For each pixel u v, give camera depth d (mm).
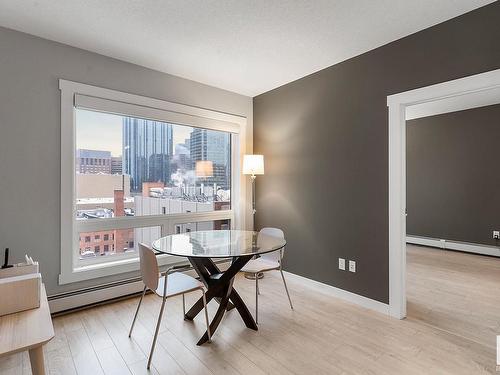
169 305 2816
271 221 3883
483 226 4934
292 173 3578
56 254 2611
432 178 5535
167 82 3312
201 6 2109
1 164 2369
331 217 3125
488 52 2062
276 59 2973
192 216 3631
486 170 4902
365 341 2166
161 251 2156
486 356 1971
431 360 1930
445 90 2266
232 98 3941
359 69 2857
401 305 2543
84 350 2049
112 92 2896
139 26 2371
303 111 3430
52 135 2584
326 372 1812
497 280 3549
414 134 5773
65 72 2648
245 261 2334
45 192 2557
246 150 4090
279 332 2303
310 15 2215
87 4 2086
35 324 1372
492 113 4828
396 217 2561
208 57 2922
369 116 2773
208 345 2115
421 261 4441
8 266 2053
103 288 2836
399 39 2549
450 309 2727
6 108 2383
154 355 1991
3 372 1828
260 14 2207
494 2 2039
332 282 3107
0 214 2367
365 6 2098
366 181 2801
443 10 2141
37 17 2244
